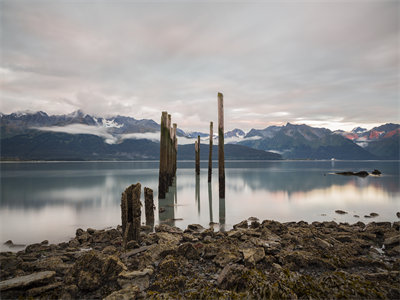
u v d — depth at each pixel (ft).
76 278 21.09
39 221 49.73
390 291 17.63
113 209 61.72
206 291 18.65
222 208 62.49
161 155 77.92
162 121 77.97
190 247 26.55
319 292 17.56
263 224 40.65
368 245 30.89
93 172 228.43
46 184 120.78
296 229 37.17
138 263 24.38
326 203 68.95
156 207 63.98
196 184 120.88
